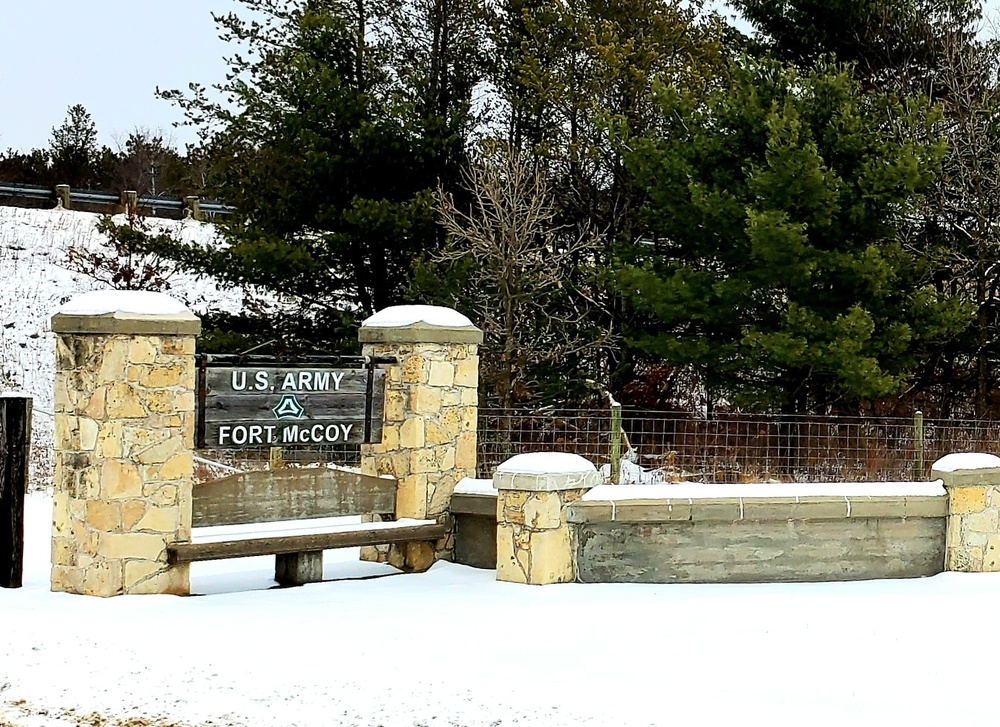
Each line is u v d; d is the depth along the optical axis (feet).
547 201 61.05
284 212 60.34
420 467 32.65
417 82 60.90
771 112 51.67
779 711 18.79
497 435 48.39
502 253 55.26
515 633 24.21
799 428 51.52
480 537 33.22
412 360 32.73
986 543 33.76
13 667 20.65
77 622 23.95
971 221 60.95
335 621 24.97
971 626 25.63
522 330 57.06
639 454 50.24
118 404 26.45
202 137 62.23
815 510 32.01
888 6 65.46
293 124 58.80
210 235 95.30
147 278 67.05
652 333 60.64
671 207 55.47
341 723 17.87
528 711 18.57
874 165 52.37
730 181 54.85
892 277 52.34
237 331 61.67
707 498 31.32
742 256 54.39
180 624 24.12
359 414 32.17
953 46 63.26
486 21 62.80
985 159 60.75
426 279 55.26
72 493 26.89
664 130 61.82
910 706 19.29
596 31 61.93
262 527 30.17
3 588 27.91
